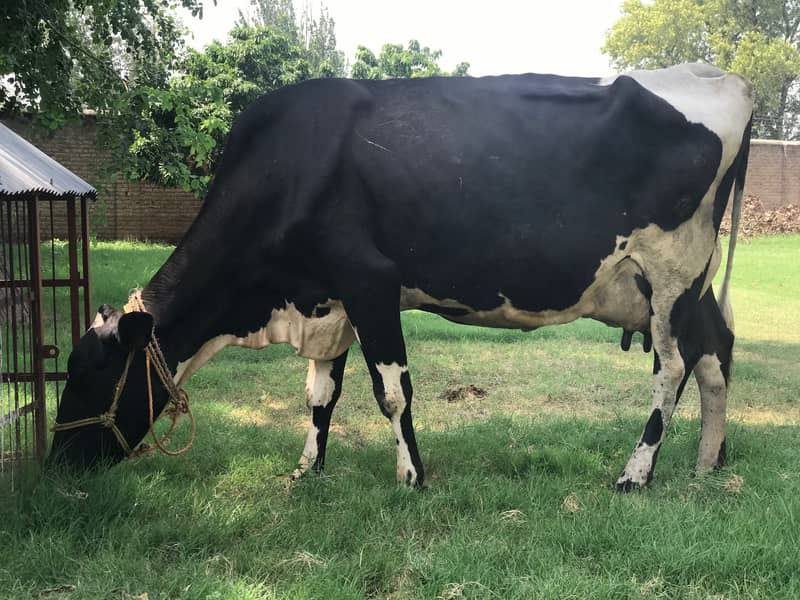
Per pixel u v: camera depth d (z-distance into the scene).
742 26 46.78
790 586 3.07
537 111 4.34
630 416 6.18
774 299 13.62
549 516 3.94
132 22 8.35
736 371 7.84
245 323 4.52
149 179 18.56
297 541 3.58
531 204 4.27
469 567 3.22
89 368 4.02
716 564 3.24
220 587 3.03
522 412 6.49
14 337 4.27
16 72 7.87
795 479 4.43
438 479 4.59
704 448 4.83
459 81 4.48
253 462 4.77
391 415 4.30
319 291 4.37
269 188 4.28
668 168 4.35
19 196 4.20
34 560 3.23
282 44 23.25
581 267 4.39
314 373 4.73
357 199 4.21
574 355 8.77
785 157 27.64
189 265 4.34
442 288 4.40
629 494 4.27
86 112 19.34
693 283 4.54
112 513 3.72
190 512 3.82
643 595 3.05
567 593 3.01
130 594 3.06
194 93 8.58
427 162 4.20
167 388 4.25
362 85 4.46
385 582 3.24
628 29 48.03
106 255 15.96
